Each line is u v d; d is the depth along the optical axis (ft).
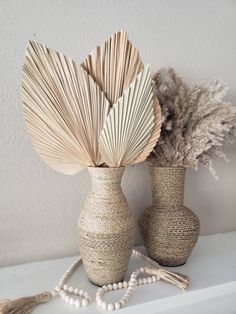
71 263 2.20
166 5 2.62
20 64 2.11
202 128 1.94
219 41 2.91
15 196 2.15
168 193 2.10
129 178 2.52
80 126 1.60
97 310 1.58
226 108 1.96
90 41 2.33
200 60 2.82
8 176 2.12
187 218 2.09
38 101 1.59
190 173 2.83
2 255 2.15
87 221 1.69
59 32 2.22
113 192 1.72
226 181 3.03
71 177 2.32
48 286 1.83
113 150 1.62
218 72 2.92
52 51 1.51
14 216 2.16
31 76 1.55
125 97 1.50
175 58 2.69
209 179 2.93
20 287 1.82
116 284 1.79
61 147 1.69
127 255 1.76
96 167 1.69
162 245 2.06
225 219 3.06
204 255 2.39
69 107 1.58
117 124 1.55
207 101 1.99
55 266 2.15
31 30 2.13
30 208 2.20
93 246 1.68
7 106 2.09
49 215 2.27
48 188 2.25
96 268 1.73
